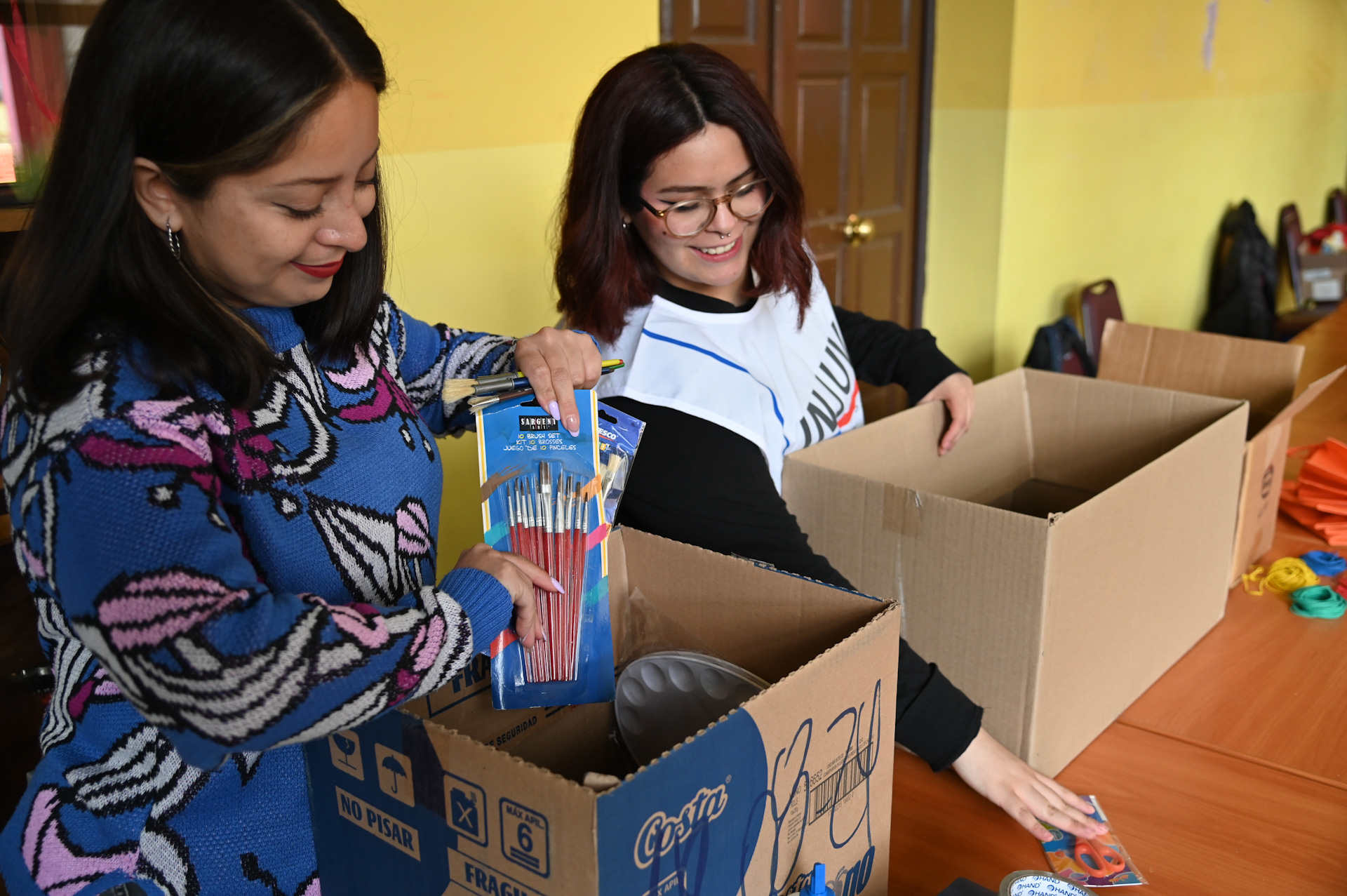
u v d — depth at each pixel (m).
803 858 0.72
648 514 1.12
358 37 0.64
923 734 0.98
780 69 2.92
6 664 1.46
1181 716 1.19
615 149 1.14
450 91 1.99
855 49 3.19
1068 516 1.00
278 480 0.71
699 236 1.18
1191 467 1.23
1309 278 5.23
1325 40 6.06
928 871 0.94
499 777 0.60
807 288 1.32
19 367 0.62
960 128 3.53
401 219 1.95
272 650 0.56
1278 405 1.69
